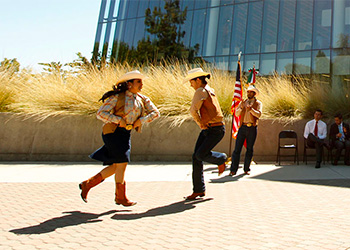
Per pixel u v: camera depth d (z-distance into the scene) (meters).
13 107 11.65
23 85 12.30
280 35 24.98
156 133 11.02
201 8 28.12
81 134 11.11
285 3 25.11
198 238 3.87
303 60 24.14
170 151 10.98
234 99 9.89
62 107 11.60
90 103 11.33
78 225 4.38
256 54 25.50
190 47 27.94
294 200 5.64
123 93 5.05
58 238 3.89
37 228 4.25
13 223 4.44
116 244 3.70
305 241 3.70
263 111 11.66
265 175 8.23
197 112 5.71
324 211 4.93
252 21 25.97
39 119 11.12
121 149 5.01
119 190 5.20
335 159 9.72
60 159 11.02
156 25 29.69
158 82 11.89
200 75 5.82
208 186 6.99
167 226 4.34
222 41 26.83
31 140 11.09
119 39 31.53
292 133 10.09
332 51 23.47
